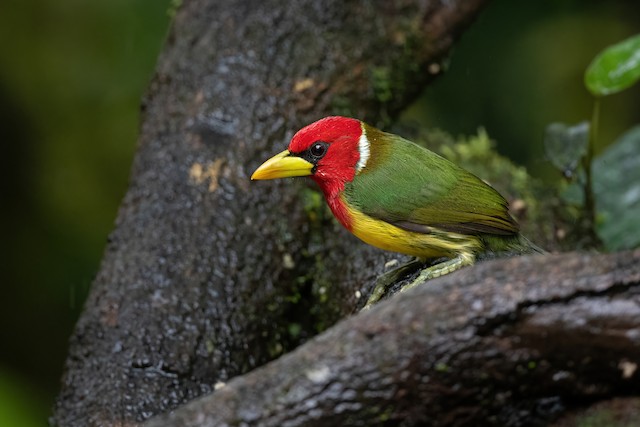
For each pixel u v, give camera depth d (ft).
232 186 29.81
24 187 44.52
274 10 33.63
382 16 34.68
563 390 16.49
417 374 16.24
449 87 43.73
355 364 16.28
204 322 26.68
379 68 34.32
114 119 44.32
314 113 32.45
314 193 31.01
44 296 43.88
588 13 44.04
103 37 44.32
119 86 44.32
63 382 26.03
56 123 44.52
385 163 24.34
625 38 43.70
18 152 44.47
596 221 33.35
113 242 29.07
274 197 29.96
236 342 26.84
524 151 43.65
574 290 16.05
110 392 24.77
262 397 16.31
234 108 31.58
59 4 44.11
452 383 16.28
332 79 33.12
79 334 26.50
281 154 25.21
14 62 44.01
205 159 30.30
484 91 43.70
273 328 28.14
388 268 27.53
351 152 24.50
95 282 28.02
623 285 16.01
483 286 16.44
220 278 27.71
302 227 30.22
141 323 26.21
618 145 35.01
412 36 34.94
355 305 27.99
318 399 16.21
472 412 16.49
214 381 25.82
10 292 43.86
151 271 27.50
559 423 16.70
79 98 44.39
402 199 23.89
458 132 43.83
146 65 44.11
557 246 31.71
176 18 34.83
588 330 16.02
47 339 43.68
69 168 44.34
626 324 15.93
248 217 29.30
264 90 32.01
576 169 32.22
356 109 33.65
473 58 43.55
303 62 32.91
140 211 29.43
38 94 44.32
